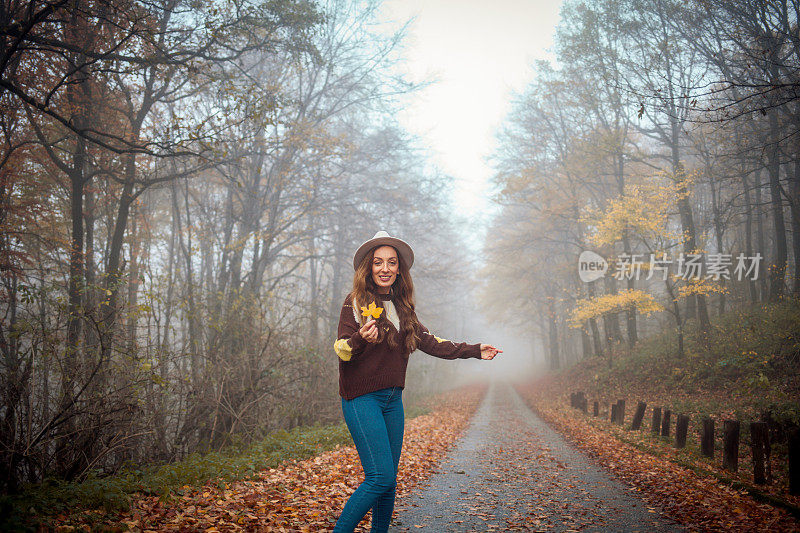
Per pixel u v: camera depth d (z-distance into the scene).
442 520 4.53
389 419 2.69
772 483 6.46
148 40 8.74
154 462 7.86
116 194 15.95
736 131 13.85
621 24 18.39
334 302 21.20
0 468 5.20
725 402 13.12
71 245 11.29
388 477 2.49
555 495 5.74
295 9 11.60
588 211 19.58
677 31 16.67
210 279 18.47
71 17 9.95
